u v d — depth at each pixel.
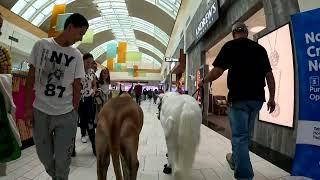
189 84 13.25
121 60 23.75
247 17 6.00
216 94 15.63
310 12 2.29
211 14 7.78
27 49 17.28
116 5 23.00
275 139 4.19
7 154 2.75
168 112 3.07
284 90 4.02
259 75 2.89
